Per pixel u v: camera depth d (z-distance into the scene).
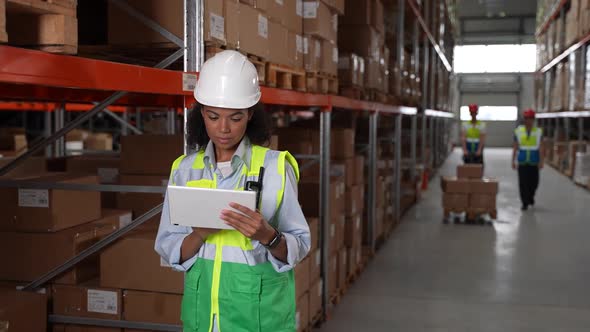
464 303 5.56
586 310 5.36
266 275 2.11
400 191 10.32
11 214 3.29
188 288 2.18
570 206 11.39
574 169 15.44
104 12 3.92
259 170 2.11
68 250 3.26
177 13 3.06
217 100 2.04
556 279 6.36
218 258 2.11
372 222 7.29
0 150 8.51
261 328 2.10
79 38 3.92
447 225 9.45
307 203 5.34
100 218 3.62
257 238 1.96
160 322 3.22
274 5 3.94
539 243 8.11
